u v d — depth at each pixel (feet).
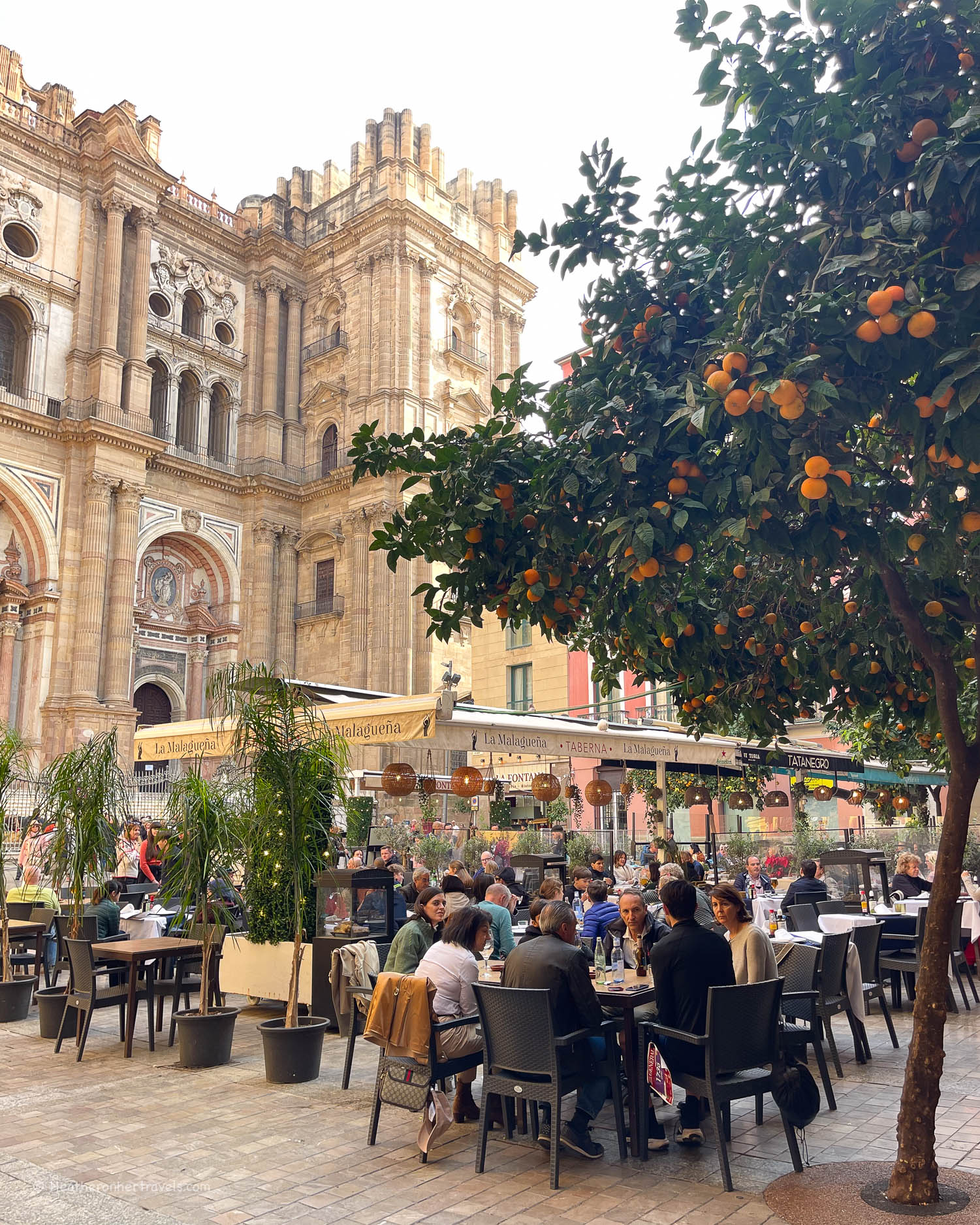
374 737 37.81
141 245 140.56
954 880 17.58
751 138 15.03
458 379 161.38
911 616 18.06
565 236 18.08
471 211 171.94
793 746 53.01
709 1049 18.97
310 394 159.43
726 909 24.06
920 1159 17.15
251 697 29.09
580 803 84.07
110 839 35.73
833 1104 23.57
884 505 16.30
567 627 19.70
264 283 161.38
